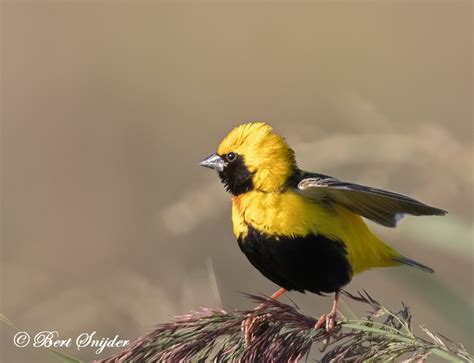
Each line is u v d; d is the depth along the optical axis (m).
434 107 19.84
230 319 6.72
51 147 19.86
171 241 14.25
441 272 13.43
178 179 18.95
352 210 8.35
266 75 22.39
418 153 9.53
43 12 22.83
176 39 23.30
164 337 6.67
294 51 23.12
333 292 8.50
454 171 9.58
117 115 20.53
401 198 7.23
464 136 17.62
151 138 20.03
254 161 8.53
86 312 10.02
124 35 23.22
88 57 22.53
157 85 21.69
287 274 8.46
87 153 19.59
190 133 20.33
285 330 6.71
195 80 22.09
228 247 13.92
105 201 18.31
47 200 18.31
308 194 8.28
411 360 6.24
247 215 8.47
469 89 21.22
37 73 21.55
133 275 10.25
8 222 17.41
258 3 25.31
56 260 16.22
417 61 22.61
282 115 20.48
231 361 6.62
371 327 6.53
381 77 21.95
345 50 23.02
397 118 18.09
